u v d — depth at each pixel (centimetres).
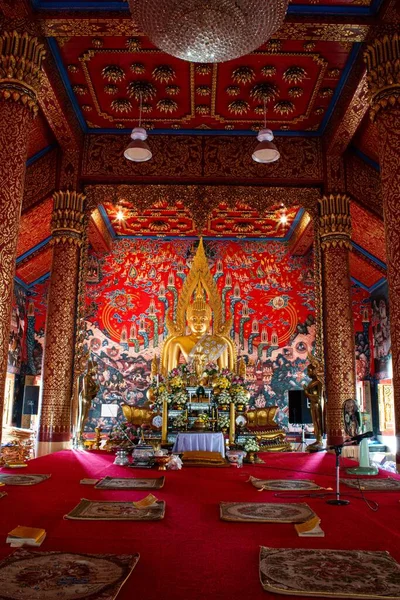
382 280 1494
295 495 509
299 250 1574
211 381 1065
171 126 1101
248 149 1114
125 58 895
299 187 1107
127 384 1538
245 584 261
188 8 471
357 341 1588
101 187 1101
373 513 426
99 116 1070
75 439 1020
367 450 701
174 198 1104
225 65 910
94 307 1578
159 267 1608
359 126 1025
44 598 234
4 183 651
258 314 1586
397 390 627
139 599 241
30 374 1562
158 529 366
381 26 733
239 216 1465
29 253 1404
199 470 729
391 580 261
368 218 1202
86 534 350
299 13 759
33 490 528
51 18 745
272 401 1536
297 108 1034
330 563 286
